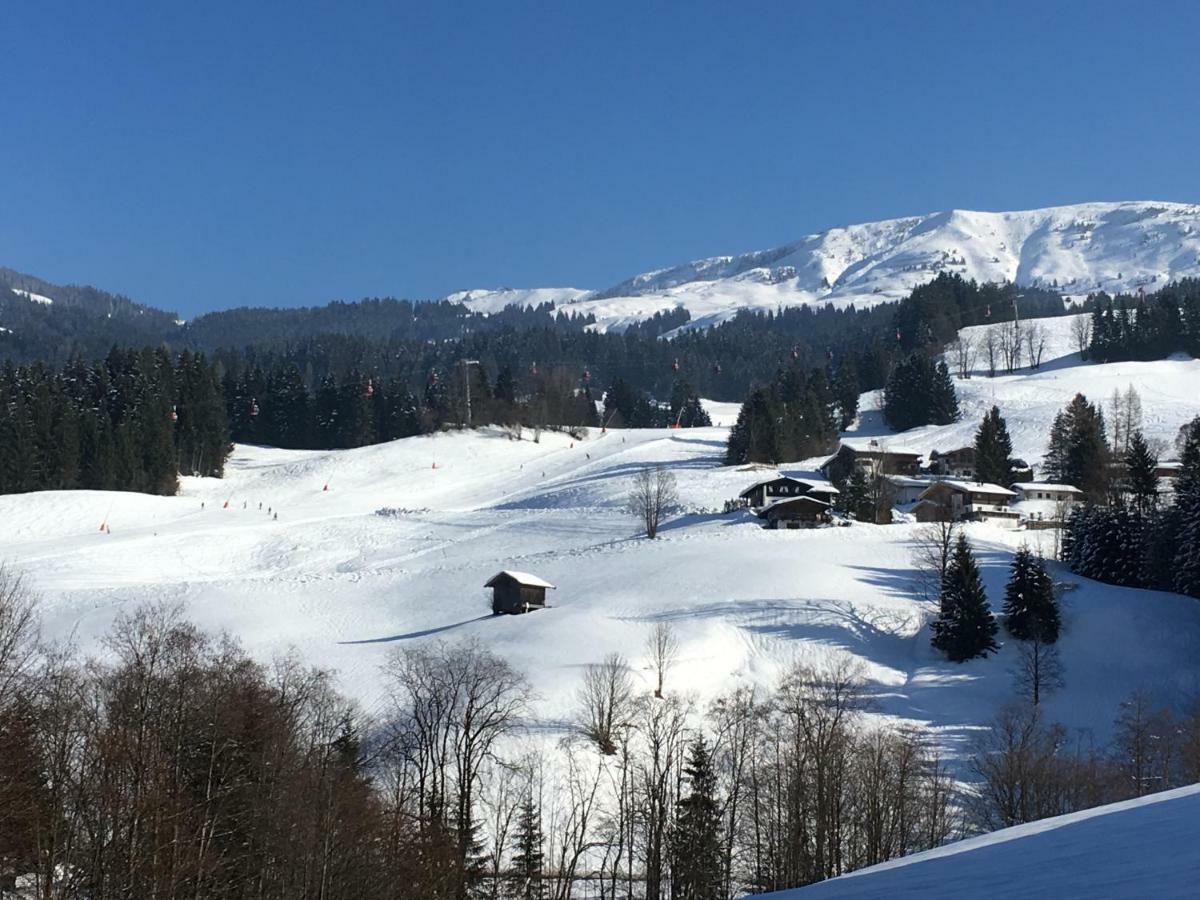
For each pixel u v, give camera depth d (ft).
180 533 463.83
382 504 562.25
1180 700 255.91
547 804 196.13
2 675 147.43
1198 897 42.04
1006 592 293.23
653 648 262.47
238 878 135.54
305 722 184.34
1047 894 48.29
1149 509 384.27
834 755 185.16
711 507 479.00
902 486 506.07
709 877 169.78
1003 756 203.41
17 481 584.40
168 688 149.79
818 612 298.56
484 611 314.76
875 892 59.36
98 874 117.60
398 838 151.43
